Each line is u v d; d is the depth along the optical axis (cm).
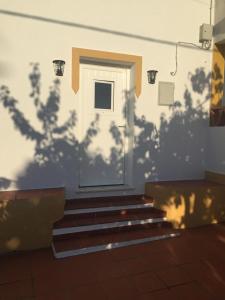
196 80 536
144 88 491
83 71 470
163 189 450
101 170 493
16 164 417
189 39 522
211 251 374
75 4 434
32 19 411
